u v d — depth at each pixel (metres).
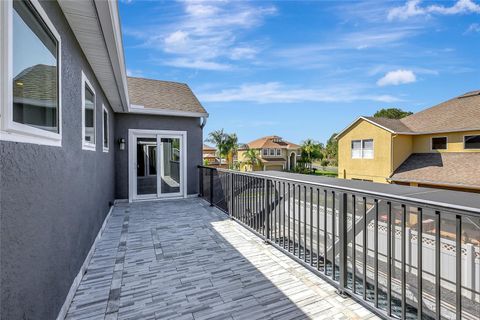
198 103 8.29
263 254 3.31
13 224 1.34
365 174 15.20
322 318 2.04
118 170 6.80
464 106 13.59
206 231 4.29
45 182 1.78
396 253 2.61
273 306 2.21
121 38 3.09
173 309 2.18
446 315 2.21
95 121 3.92
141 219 5.08
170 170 7.44
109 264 3.05
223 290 2.47
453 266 2.16
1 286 1.22
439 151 13.30
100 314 2.12
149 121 7.13
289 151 35.22
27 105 1.59
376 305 2.07
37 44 1.75
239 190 4.77
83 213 2.94
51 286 1.87
